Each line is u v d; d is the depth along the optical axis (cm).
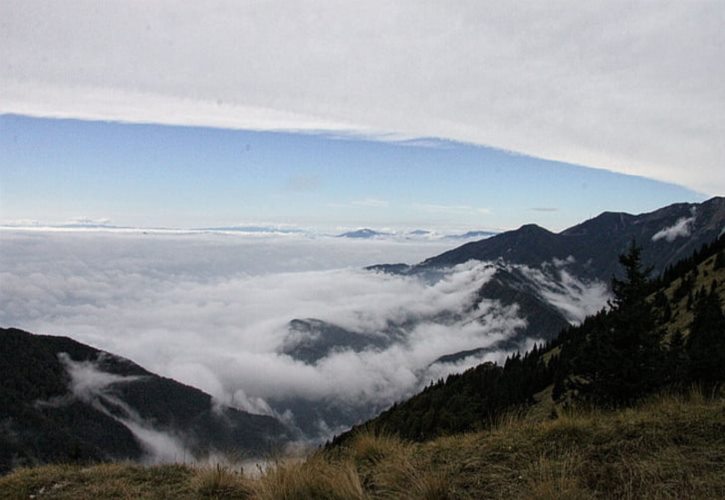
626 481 480
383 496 524
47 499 599
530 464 542
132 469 704
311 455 642
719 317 2198
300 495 525
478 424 754
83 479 666
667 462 507
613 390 1405
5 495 621
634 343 1471
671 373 1391
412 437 769
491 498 482
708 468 487
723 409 616
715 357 1328
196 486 607
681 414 620
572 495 451
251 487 578
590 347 1547
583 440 587
